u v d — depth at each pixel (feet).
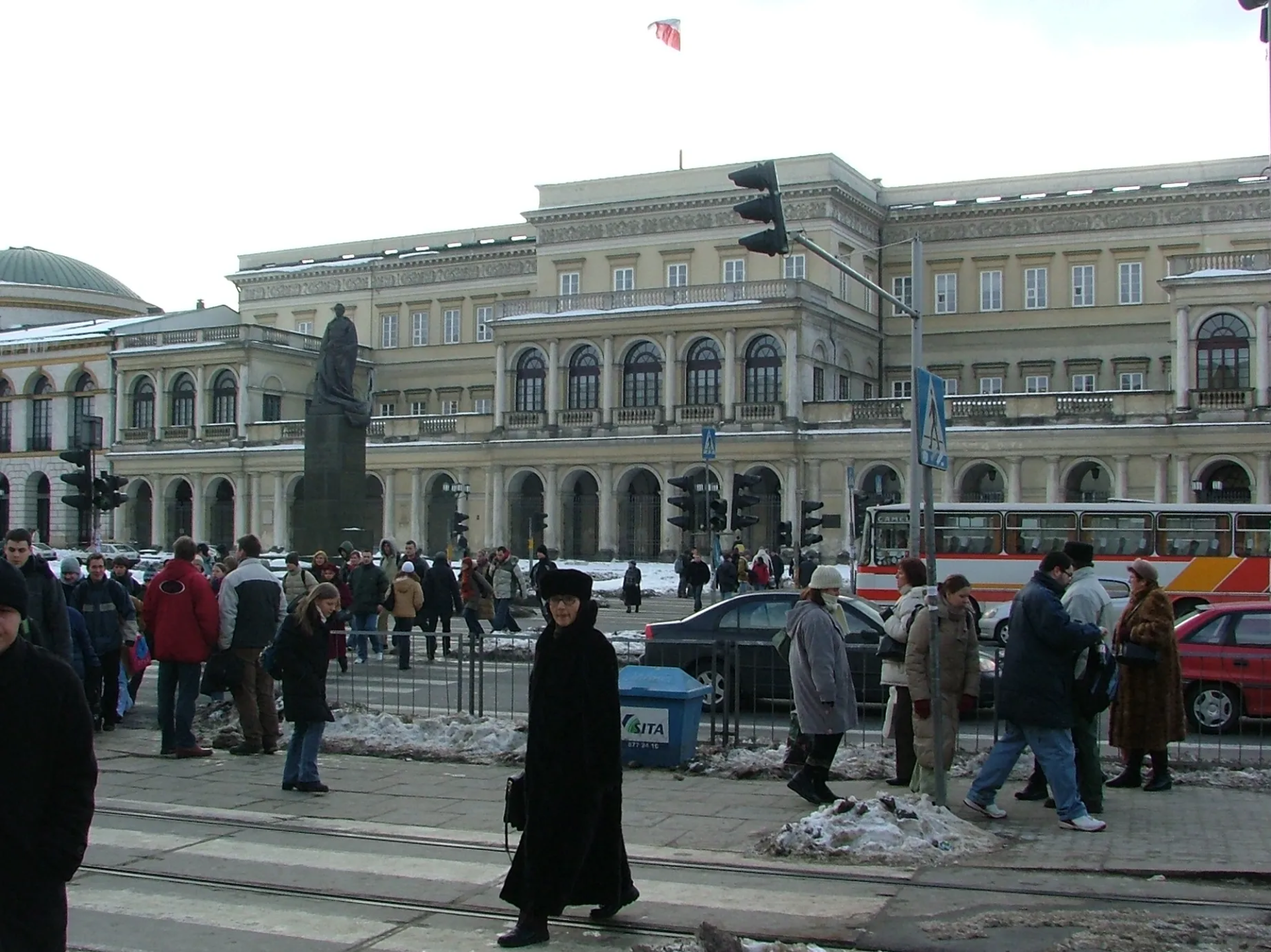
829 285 287.07
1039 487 247.09
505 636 72.18
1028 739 48.01
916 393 48.75
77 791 23.30
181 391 336.08
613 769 34.50
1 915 22.39
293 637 54.90
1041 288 296.51
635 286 309.01
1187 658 69.77
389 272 362.53
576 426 283.79
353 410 158.10
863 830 43.52
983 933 34.32
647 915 36.06
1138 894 38.22
